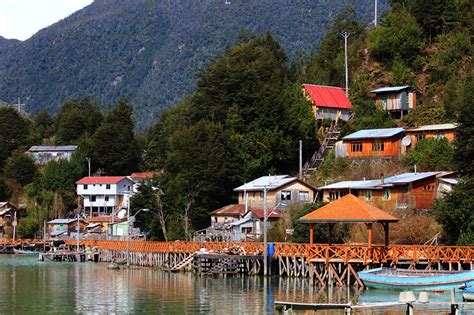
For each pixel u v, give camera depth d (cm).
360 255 7894
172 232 12544
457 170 9375
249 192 12300
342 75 16062
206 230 11850
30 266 12088
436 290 7162
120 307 6956
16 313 6675
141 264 11606
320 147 13988
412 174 10650
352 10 18438
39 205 18112
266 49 16275
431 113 13450
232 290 7969
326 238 9800
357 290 7606
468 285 6969
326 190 11219
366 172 11819
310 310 6338
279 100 13788
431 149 11644
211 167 12681
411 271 7600
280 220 10825
